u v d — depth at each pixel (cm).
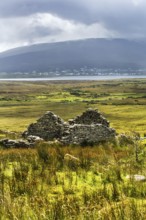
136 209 1162
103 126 3638
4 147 3216
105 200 1378
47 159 2255
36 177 1742
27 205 1222
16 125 9050
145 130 6512
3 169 1927
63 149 2764
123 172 1939
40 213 1112
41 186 1566
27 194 1470
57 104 16838
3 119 11450
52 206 1213
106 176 1836
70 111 13775
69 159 2203
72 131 3462
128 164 2188
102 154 2519
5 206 1162
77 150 2745
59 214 1121
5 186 1562
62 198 1411
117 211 1145
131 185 1652
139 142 3397
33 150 2697
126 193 1515
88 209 1245
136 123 8969
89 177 1842
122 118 10944
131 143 3444
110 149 3023
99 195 1467
